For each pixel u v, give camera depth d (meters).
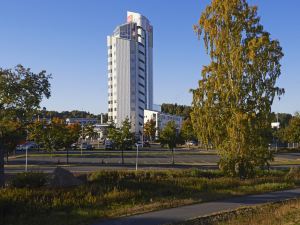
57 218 16.92
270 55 31.48
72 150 85.38
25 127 25.73
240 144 31.95
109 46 153.38
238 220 16.98
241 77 31.66
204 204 20.94
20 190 20.11
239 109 31.89
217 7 32.59
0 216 16.73
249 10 32.44
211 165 50.50
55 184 23.16
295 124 76.62
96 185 22.70
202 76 33.31
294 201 21.92
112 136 53.97
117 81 151.25
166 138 54.88
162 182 25.64
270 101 31.91
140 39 177.38
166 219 17.25
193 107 33.78
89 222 16.55
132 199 20.77
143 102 154.50
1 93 24.06
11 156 65.69
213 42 32.84
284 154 76.56
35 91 24.61
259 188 26.05
